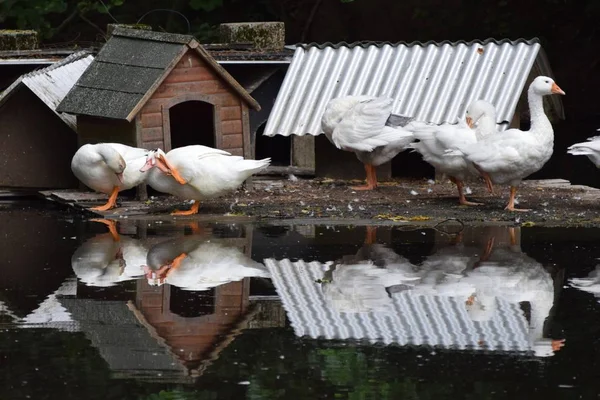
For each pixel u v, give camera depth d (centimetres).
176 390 718
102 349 789
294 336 815
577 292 918
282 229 1177
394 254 1053
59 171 1454
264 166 1267
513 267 999
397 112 1484
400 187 1436
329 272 988
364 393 713
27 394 709
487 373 743
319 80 1537
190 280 965
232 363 762
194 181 1237
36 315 865
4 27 2178
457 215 1240
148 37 1400
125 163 1265
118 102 1342
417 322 844
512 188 1271
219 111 1390
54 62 1574
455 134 1275
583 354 776
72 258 1049
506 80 1493
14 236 1157
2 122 1452
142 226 1203
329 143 1512
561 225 1184
